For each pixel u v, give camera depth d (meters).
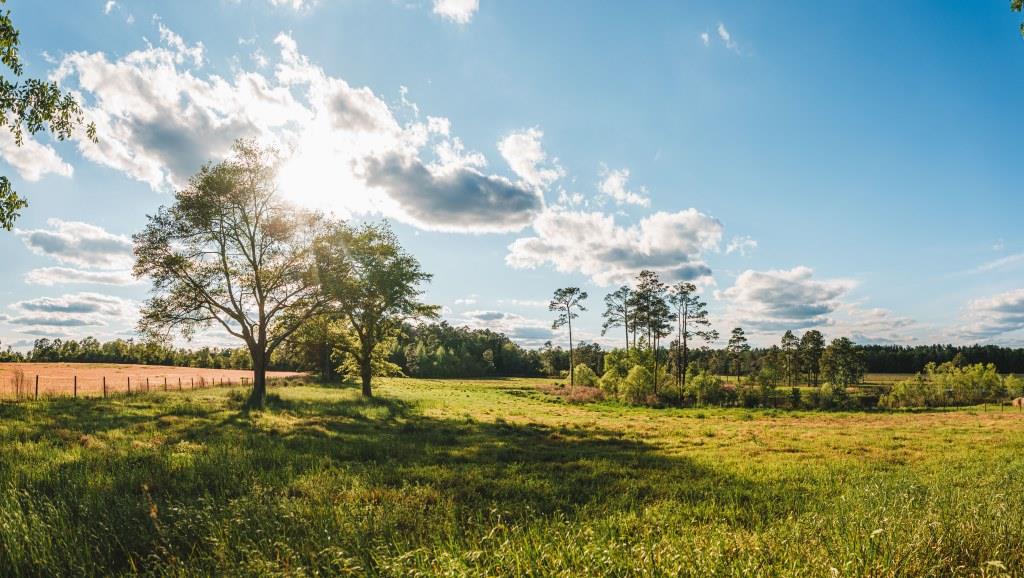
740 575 4.18
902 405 57.00
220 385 44.56
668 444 18.23
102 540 5.69
